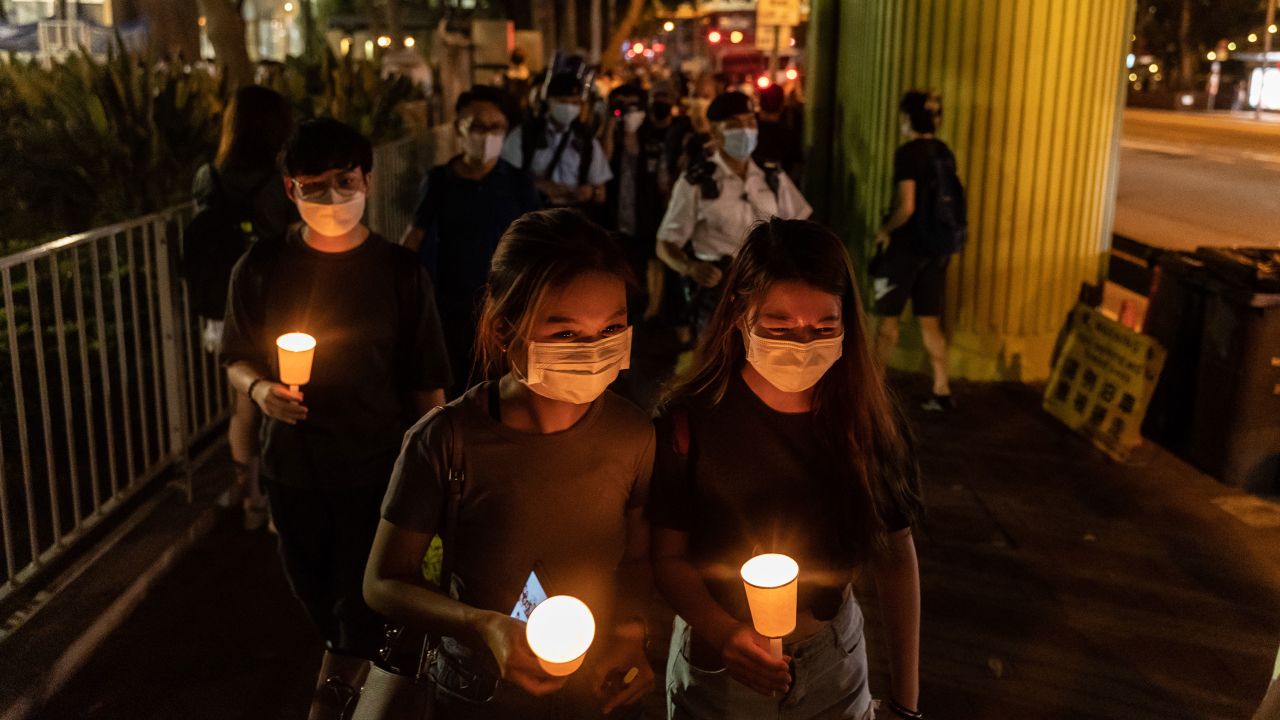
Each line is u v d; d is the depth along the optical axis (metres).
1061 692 3.99
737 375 2.13
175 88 9.09
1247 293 5.70
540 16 38.66
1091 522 5.50
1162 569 4.99
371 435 3.13
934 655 4.23
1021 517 5.55
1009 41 7.49
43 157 8.78
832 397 2.13
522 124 8.53
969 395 7.58
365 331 3.09
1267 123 47.69
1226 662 4.21
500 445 1.93
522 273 1.82
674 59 79.38
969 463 6.30
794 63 40.06
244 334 3.16
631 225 9.39
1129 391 6.39
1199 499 5.80
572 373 1.85
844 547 2.15
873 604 4.62
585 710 2.02
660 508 2.10
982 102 7.61
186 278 4.72
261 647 4.12
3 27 23.78
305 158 2.96
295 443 3.11
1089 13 7.49
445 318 4.75
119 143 8.69
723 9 59.31
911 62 7.83
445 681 2.03
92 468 4.59
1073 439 6.70
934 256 6.85
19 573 4.20
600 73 20.22
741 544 2.14
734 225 5.65
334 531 3.19
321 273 3.09
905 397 7.49
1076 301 7.93
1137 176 22.45
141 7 19.67
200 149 9.17
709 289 5.73
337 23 36.44
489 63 24.05
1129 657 4.23
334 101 13.06
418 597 1.90
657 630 4.43
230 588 4.55
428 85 18.53
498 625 1.80
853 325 2.12
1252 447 5.89
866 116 8.43
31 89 10.62
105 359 4.65
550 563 1.97
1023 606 4.63
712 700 2.20
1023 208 7.70
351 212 3.01
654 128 10.10
